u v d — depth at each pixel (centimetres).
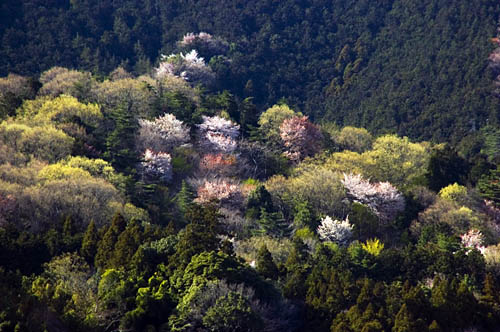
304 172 12025
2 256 7400
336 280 7338
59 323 5881
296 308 7094
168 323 6253
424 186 12388
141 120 12988
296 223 9994
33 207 8744
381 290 7275
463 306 7188
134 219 8362
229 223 9588
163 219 10012
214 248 7406
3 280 6341
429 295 7531
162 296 6500
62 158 10719
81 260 7606
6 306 5631
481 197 11906
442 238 9431
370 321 6712
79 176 9800
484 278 8306
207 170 11938
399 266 8519
